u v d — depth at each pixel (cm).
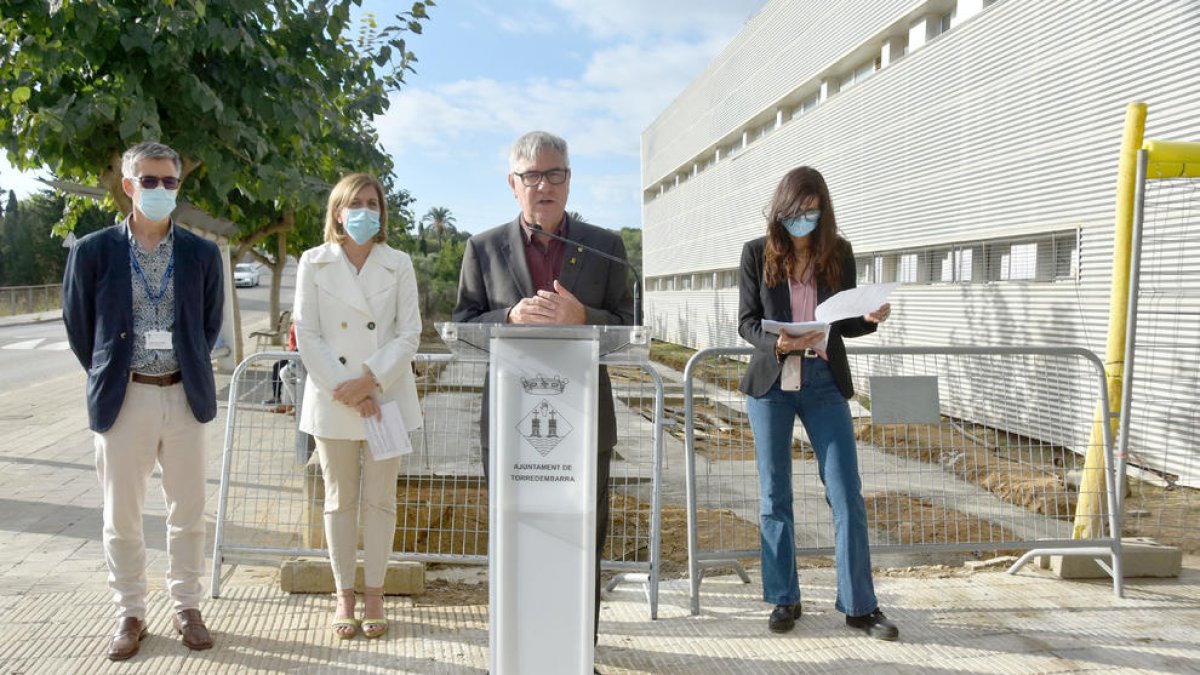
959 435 566
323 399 383
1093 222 907
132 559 370
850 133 1555
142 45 614
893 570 517
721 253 2566
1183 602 450
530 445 279
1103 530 498
